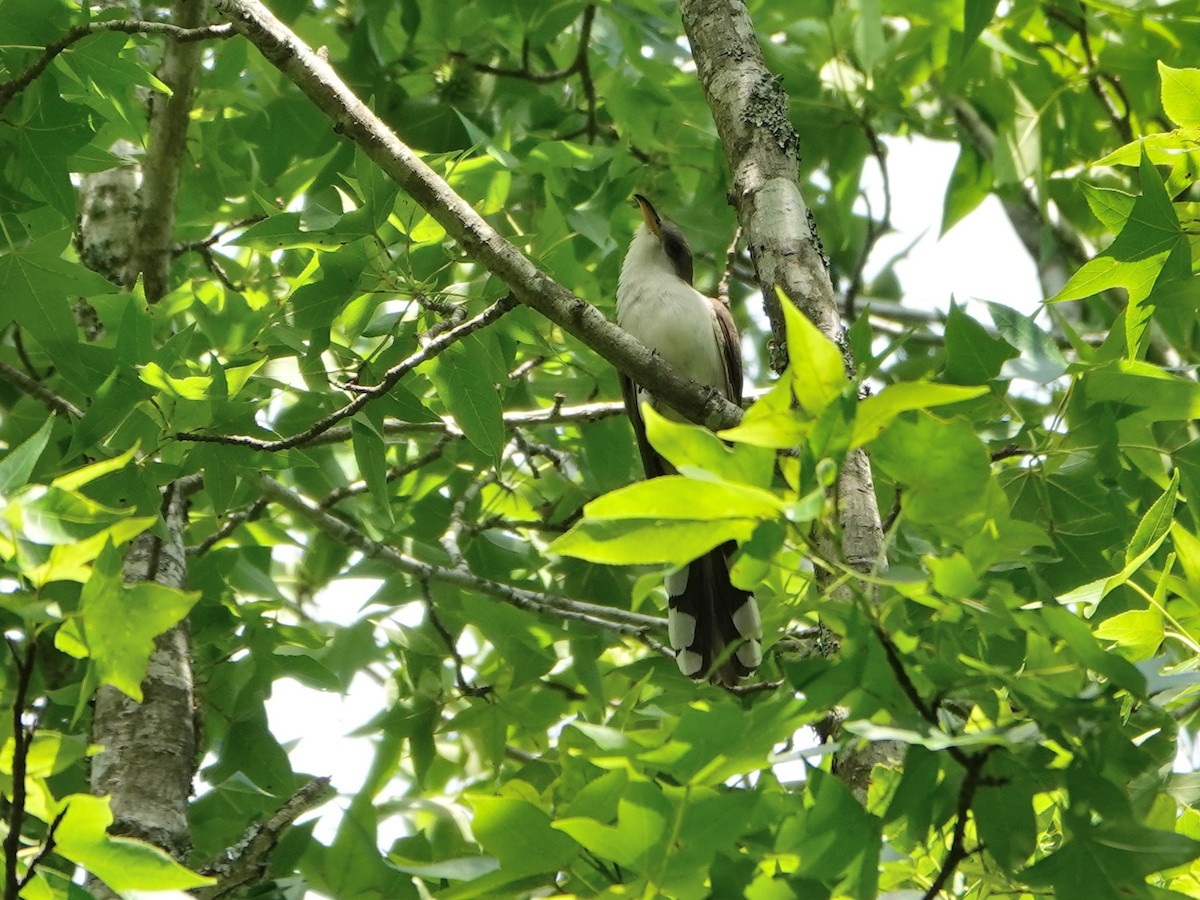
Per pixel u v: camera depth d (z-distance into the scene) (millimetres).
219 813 10125
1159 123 13891
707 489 4227
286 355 9398
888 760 6242
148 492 8250
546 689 11305
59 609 5324
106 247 11734
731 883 5016
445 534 12211
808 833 4980
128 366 8211
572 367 11766
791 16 14219
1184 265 7777
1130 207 7914
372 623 11500
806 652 8164
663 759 5023
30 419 11297
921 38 14133
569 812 5578
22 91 8969
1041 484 8578
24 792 5234
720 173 14539
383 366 9031
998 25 13781
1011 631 5176
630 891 5133
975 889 5715
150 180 11414
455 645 10602
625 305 12820
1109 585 6309
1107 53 13688
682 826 5031
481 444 9000
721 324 12961
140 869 5312
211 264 11953
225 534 10648
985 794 4844
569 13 12555
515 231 12031
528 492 13289
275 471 10141
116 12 9273
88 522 5605
